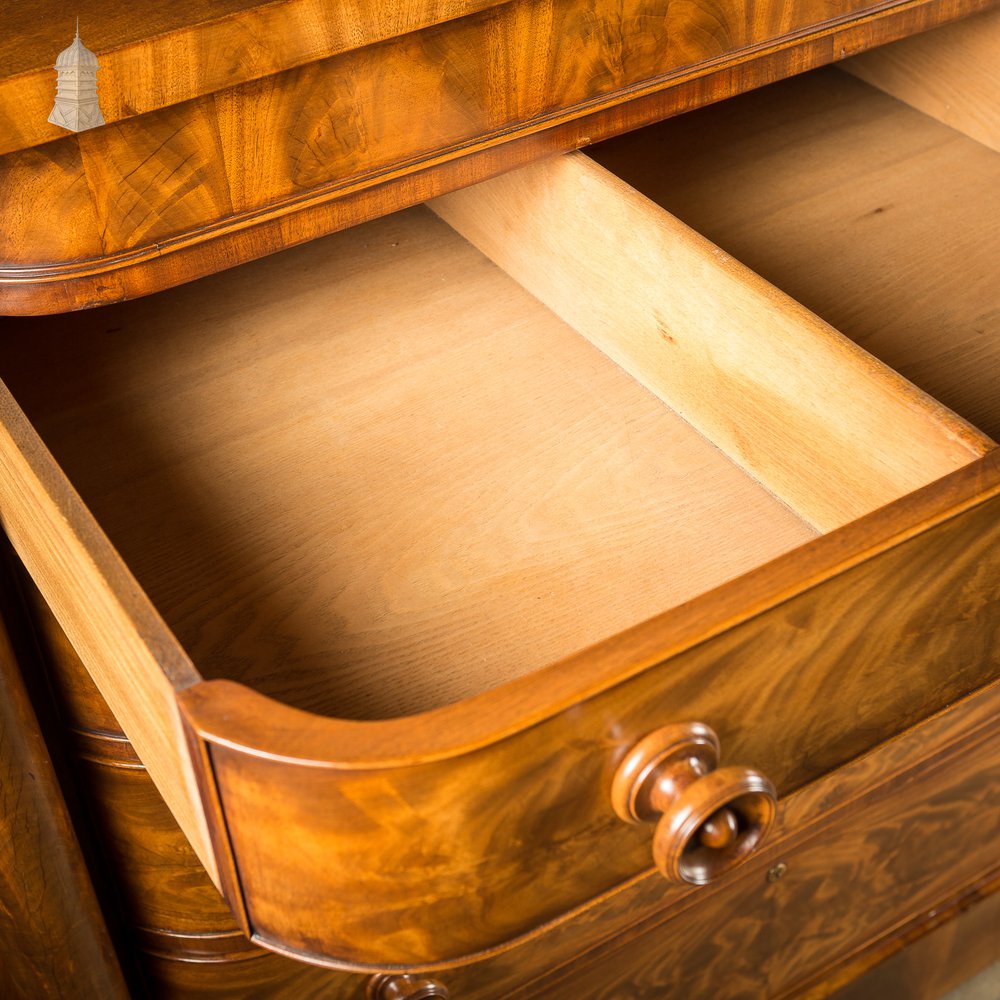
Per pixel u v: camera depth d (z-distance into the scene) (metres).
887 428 0.64
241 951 0.98
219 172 0.68
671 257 0.73
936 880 1.21
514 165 0.78
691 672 0.50
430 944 0.55
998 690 1.01
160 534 0.72
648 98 0.82
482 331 0.86
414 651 0.66
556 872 0.55
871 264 0.88
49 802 0.82
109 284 0.69
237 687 0.48
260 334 0.86
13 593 0.78
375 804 0.47
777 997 1.20
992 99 0.97
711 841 0.53
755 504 0.74
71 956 0.91
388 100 0.71
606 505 0.74
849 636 0.55
